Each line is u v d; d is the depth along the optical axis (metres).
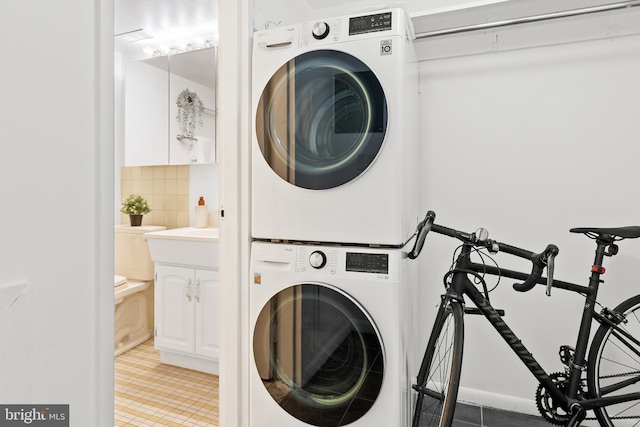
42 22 0.59
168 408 2.01
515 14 1.80
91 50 0.67
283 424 1.49
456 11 1.76
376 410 1.36
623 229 1.51
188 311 2.39
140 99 2.99
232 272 1.58
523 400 1.92
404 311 1.44
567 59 1.84
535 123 1.90
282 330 1.49
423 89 2.10
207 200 2.89
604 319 1.60
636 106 1.74
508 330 1.51
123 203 2.98
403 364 1.42
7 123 0.54
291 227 1.49
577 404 1.50
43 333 0.59
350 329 1.38
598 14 1.75
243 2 1.57
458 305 1.41
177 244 2.38
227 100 1.58
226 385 1.60
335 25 1.42
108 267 0.70
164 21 2.55
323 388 1.43
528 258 1.36
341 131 1.41
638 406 1.75
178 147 2.84
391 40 1.34
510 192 1.96
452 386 1.29
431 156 2.09
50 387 0.60
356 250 1.39
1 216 0.54
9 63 0.55
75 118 0.64
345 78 1.39
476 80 2.00
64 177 0.62
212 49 2.72
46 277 0.60
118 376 2.38
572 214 1.85
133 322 2.88
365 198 1.38
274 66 1.51
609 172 1.79
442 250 2.08
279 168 1.50
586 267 1.83
